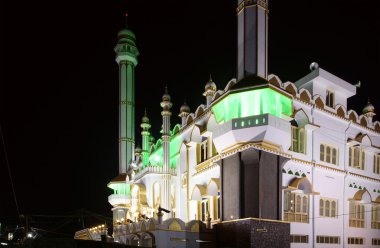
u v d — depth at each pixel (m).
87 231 35.75
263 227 18.00
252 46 20.41
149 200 30.81
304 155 22.48
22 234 30.98
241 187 18.89
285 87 22.00
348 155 25.67
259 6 20.80
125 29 48.28
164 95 31.39
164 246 19.80
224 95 20.55
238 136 19.20
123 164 44.66
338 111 25.56
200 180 25.89
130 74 47.59
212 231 20.48
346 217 24.58
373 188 27.66
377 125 28.98
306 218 22.06
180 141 30.25
